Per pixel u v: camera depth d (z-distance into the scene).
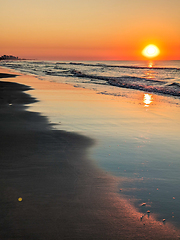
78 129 6.94
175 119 8.30
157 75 35.06
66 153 5.07
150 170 4.32
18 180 3.84
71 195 3.43
